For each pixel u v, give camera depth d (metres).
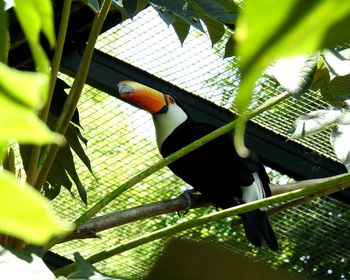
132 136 4.46
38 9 0.30
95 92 4.19
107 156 4.60
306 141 4.01
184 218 4.88
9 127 0.27
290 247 4.79
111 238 4.97
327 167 4.02
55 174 3.10
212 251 2.65
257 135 4.03
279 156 4.02
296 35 0.27
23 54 3.09
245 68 0.28
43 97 0.30
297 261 4.79
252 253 4.75
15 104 0.27
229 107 4.06
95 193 4.81
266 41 0.27
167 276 2.63
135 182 2.11
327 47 0.30
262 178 3.74
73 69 3.71
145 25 3.75
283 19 0.27
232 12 2.14
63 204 4.90
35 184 2.17
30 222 0.27
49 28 0.32
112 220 2.51
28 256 1.03
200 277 2.64
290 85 1.60
